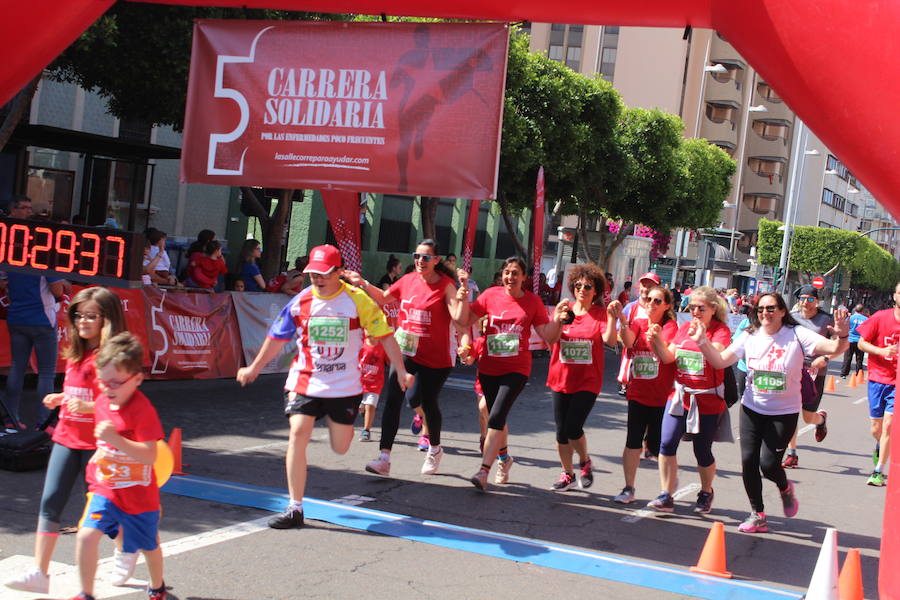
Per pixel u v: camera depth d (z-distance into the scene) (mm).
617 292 32250
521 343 7559
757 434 7043
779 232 64000
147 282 11836
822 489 9398
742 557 6332
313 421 6090
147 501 4230
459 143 7801
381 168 7957
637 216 30078
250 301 13445
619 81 61344
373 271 30266
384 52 7957
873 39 4852
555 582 5402
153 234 13250
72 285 10516
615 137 26391
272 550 5547
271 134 8211
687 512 7668
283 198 17938
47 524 4445
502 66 7699
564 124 22969
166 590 4621
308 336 6062
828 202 84750
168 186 21797
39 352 8102
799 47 5234
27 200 9188
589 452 10148
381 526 6238
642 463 9852
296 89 8148
